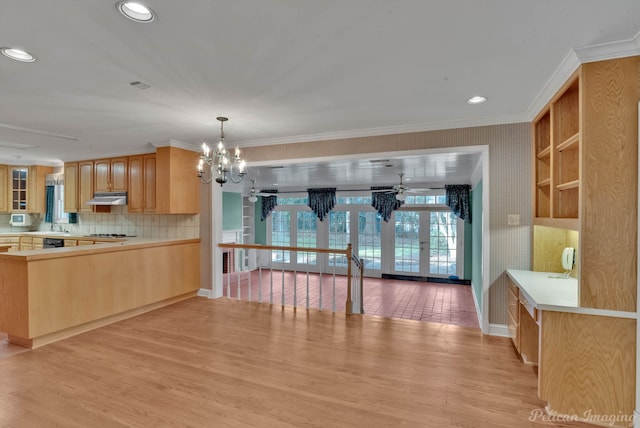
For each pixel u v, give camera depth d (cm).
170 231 535
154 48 197
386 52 204
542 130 328
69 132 396
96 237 536
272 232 1020
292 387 250
